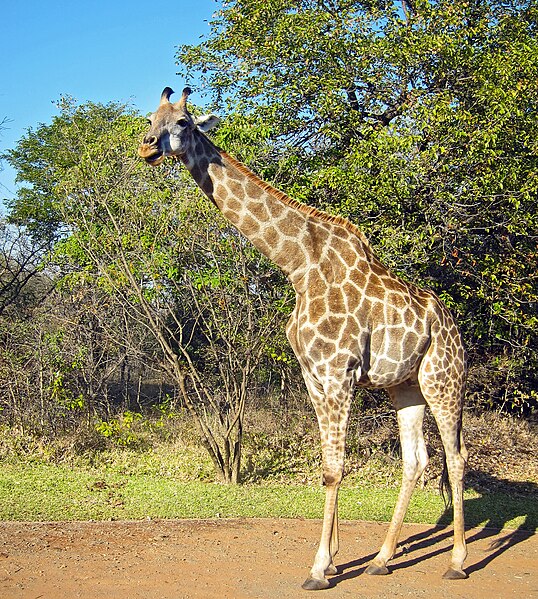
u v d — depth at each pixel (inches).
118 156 420.5
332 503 232.7
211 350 411.8
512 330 491.8
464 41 522.3
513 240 480.7
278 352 419.5
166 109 235.3
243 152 408.5
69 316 479.5
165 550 259.0
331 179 426.6
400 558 267.1
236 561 249.4
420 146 454.3
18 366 458.9
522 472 446.0
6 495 333.1
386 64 512.4
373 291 245.9
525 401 526.0
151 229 396.5
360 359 241.0
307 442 443.2
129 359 503.2
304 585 224.1
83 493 344.2
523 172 448.1
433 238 416.2
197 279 391.2
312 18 515.2
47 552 251.0
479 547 285.7
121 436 441.7
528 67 461.4
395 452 445.7
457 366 261.1
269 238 245.1
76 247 477.1
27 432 441.7
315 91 502.9
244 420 451.5
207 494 349.4
